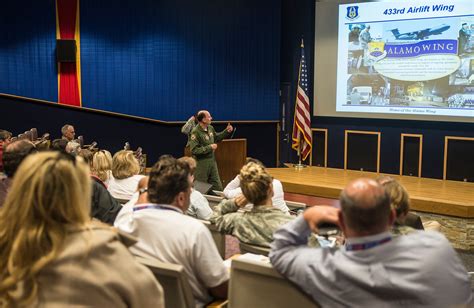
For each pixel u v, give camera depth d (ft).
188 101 29.63
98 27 29.76
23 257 4.02
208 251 6.78
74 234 4.18
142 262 6.27
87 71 30.04
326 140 27.96
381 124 26.35
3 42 29.50
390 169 26.25
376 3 25.79
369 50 26.21
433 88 24.77
